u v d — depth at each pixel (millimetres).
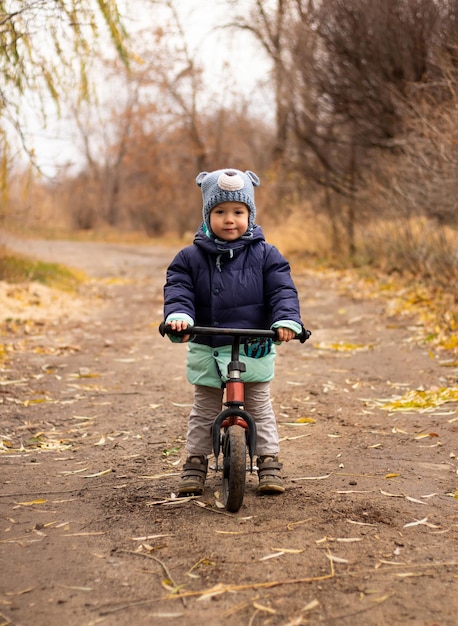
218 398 4230
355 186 14641
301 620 2773
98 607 2910
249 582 3076
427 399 6133
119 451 5086
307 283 14492
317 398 6480
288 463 4738
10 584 3121
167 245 32750
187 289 4070
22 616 2855
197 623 2777
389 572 3145
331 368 7656
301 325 3883
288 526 3664
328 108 13750
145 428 5641
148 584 3090
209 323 4094
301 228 19312
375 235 14023
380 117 12523
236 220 4066
